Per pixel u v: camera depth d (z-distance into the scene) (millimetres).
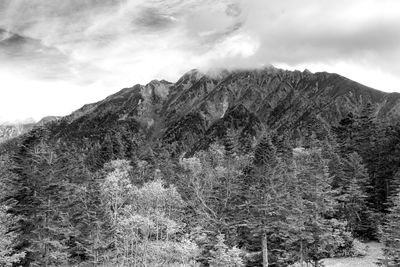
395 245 41656
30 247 42906
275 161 54781
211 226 58312
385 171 71062
